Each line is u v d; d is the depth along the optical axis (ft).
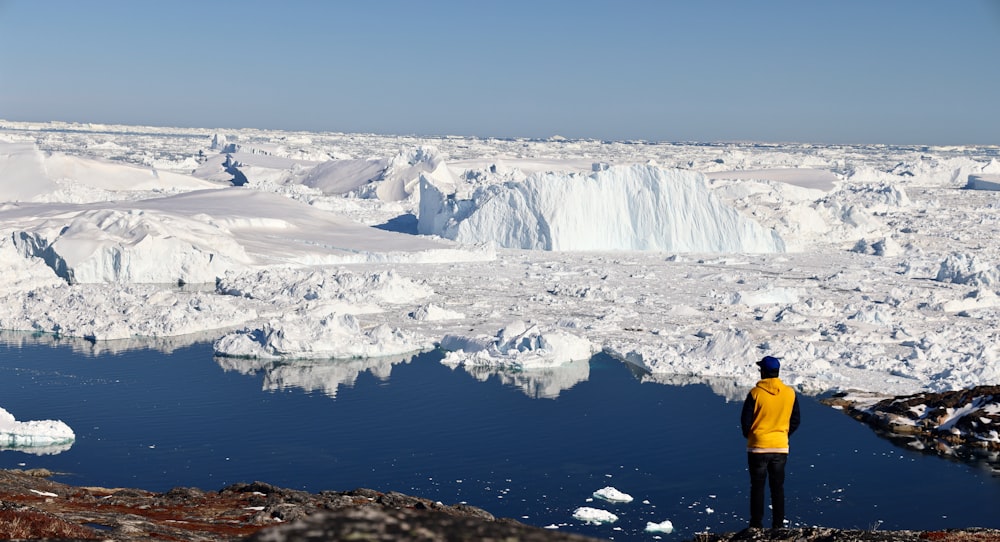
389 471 142.31
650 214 465.06
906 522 119.65
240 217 438.81
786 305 290.76
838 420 172.96
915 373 204.74
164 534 50.11
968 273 351.25
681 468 144.77
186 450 151.74
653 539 113.39
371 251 411.34
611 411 179.83
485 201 478.59
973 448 154.30
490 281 348.79
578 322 265.13
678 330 258.16
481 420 172.86
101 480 135.54
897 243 456.86
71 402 180.24
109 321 251.39
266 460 147.23
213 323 260.42
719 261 412.57
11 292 289.74
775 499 38.70
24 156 595.06
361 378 206.59
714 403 186.29
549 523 119.55
